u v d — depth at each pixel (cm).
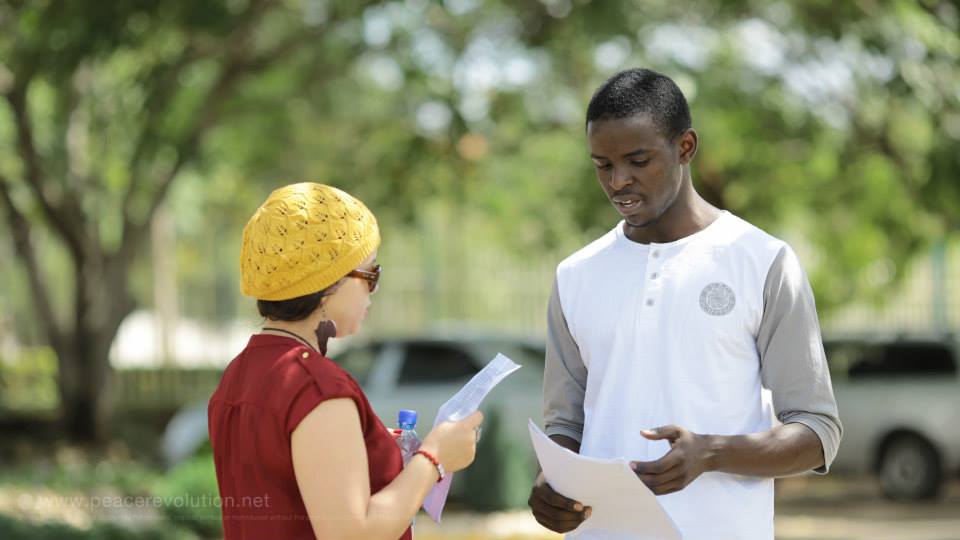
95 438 3269
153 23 2211
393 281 5188
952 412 2575
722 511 639
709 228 671
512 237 3547
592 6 2294
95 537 1733
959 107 2161
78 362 3269
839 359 2767
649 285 666
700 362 648
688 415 646
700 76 2380
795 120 2497
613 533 650
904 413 2630
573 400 718
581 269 703
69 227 3183
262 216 591
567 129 2880
